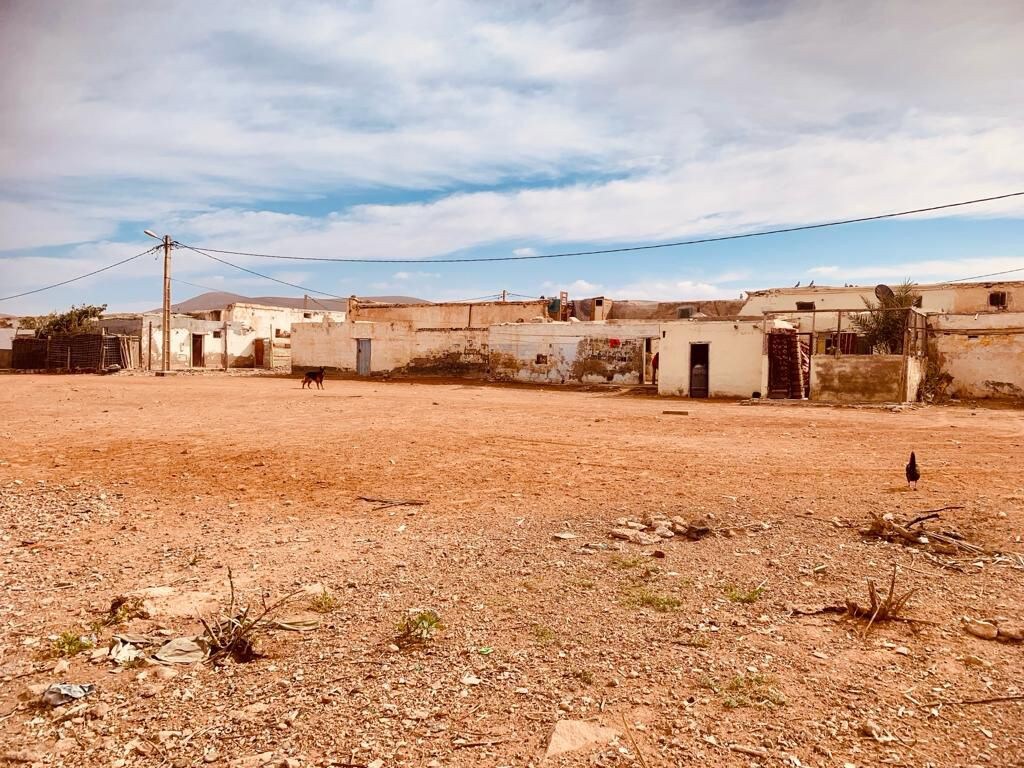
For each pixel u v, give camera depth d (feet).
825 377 72.38
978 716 9.51
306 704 10.09
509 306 128.16
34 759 8.70
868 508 22.11
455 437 41.01
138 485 26.99
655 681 10.68
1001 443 38.70
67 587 15.51
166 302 113.91
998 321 79.46
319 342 132.05
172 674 11.11
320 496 25.50
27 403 59.57
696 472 29.50
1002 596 14.28
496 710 9.87
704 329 82.94
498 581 15.67
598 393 91.15
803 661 11.32
